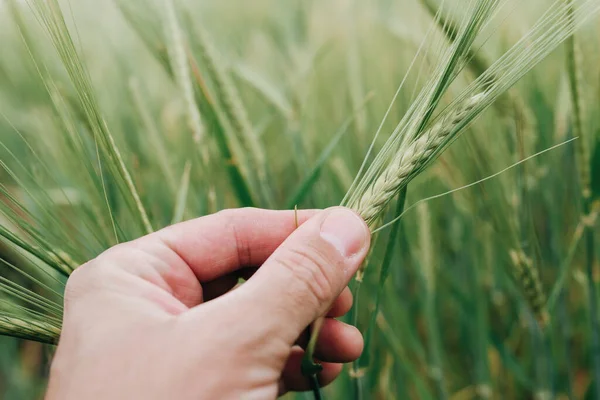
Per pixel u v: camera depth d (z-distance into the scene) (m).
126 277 0.20
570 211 0.32
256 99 0.48
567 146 0.31
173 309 0.20
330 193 0.32
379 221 0.22
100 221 0.26
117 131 0.33
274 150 0.43
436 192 0.35
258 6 0.65
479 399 0.33
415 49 0.32
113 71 0.47
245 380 0.18
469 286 0.34
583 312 0.33
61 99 0.24
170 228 0.23
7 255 0.30
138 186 0.27
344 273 0.20
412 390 0.33
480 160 0.26
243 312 0.19
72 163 0.28
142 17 0.27
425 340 0.35
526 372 0.33
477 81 0.20
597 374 0.28
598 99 0.27
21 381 0.33
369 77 0.41
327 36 0.46
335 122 0.44
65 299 0.20
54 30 0.21
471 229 0.33
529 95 0.31
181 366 0.18
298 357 0.25
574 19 0.20
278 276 0.19
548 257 0.32
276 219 0.24
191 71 0.25
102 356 0.19
